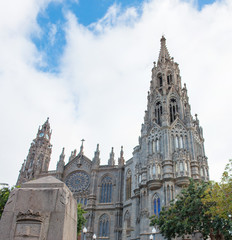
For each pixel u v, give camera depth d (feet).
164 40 302.66
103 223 249.14
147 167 202.18
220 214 98.22
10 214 45.75
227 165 106.01
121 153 279.90
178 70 278.67
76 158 302.86
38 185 49.32
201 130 235.81
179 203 135.54
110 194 264.11
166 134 208.33
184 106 240.32
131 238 203.51
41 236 43.57
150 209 184.34
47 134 380.17
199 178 190.49
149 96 257.96
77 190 280.72
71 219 49.52
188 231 127.65
